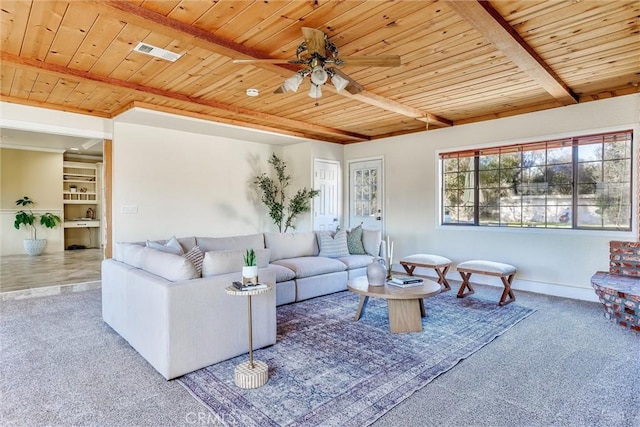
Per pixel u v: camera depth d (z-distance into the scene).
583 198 4.43
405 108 4.70
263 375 2.26
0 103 4.19
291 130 6.15
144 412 1.96
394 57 2.55
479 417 1.92
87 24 2.55
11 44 2.87
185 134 5.69
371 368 2.49
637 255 3.78
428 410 1.99
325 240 5.08
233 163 6.34
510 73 3.55
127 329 2.89
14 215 8.29
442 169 5.83
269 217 6.86
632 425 1.85
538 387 2.24
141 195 5.22
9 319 3.57
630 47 2.94
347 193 7.23
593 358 2.65
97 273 5.84
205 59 3.18
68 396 2.12
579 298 4.38
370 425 1.85
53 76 3.45
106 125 5.00
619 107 4.09
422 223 6.00
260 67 3.23
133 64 3.30
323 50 2.47
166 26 2.44
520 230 4.90
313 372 2.42
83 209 9.80
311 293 4.34
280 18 2.48
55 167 8.88
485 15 2.29
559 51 3.01
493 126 5.15
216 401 2.06
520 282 4.89
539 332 3.21
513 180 5.04
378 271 3.43
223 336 2.57
